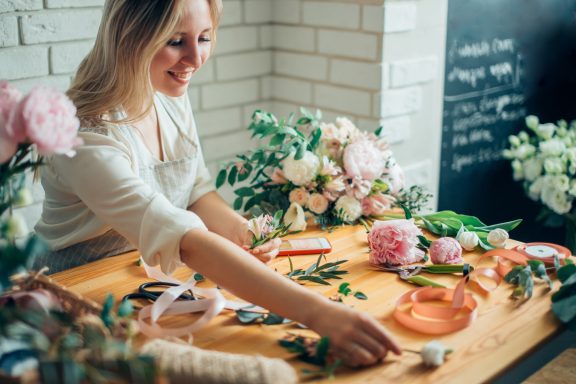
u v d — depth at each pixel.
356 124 2.53
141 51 1.38
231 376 0.89
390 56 2.40
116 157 1.39
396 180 1.80
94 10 2.12
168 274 1.29
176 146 1.68
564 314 1.19
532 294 1.29
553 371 2.39
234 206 1.84
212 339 1.14
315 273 1.39
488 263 1.45
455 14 2.54
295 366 1.06
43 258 1.63
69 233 1.61
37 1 1.98
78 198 1.58
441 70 2.59
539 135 2.60
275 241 1.47
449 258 1.43
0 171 0.99
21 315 0.86
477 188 2.85
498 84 2.76
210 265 1.23
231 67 2.66
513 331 1.16
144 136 1.60
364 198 1.72
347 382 1.01
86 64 1.51
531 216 2.96
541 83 2.90
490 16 2.64
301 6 2.62
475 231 1.59
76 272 1.42
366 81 2.45
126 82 1.42
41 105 0.93
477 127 2.76
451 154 2.71
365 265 1.45
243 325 1.19
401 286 1.35
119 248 1.63
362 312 1.16
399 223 1.45
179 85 1.49
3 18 1.92
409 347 1.11
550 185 2.49
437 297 1.29
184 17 1.38
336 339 1.07
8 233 0.91
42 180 1.63
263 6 2.70
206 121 2.64
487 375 1.03
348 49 2.48
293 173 1.69
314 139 1.78
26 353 0.93
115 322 0.96
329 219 1.72
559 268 1.29
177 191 1.65
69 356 0.82
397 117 2.50
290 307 1.15
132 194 1.33
